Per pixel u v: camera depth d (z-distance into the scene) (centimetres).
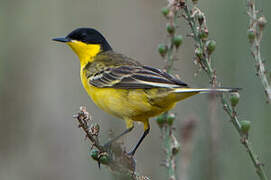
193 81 1320
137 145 1074
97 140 806
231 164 1058
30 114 1548
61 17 1733
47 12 1738
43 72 1656
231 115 782
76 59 1700
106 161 799
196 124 827
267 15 1318
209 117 843
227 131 1129
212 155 843
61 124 1545
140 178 803
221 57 1362
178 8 852
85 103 1598
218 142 849
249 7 813
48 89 1622
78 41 1209
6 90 1566
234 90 782
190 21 838
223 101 794
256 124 1195
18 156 1458
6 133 1494
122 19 1661
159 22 1622
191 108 1221
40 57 1680
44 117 1551
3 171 1428
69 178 1411
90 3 1723
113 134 948
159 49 905
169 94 965
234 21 1416
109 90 1066
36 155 1460
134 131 1403
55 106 1585
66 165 1436
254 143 1152
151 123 1408
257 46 789
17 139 1489
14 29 1695
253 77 1280
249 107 1243
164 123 825
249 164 1074
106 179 1309
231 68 1338
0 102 1534
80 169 1430
